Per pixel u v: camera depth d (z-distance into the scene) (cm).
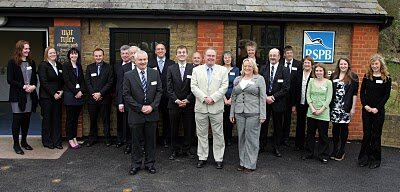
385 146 875
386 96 697
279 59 827
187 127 748
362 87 714
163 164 714
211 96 675
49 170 674
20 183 614
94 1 835
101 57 792
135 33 862
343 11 845
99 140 864
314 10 841
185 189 598
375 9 860
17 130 756
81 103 798
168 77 728
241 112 680
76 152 779
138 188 600
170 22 855
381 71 692
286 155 781
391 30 1423
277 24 875
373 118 707
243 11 824
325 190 605
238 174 668
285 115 828
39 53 1421
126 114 773
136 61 651
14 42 1412
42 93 788
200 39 851
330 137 893
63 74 783
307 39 877
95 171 673
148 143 666
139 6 826
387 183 640
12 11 802
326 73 759
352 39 874
